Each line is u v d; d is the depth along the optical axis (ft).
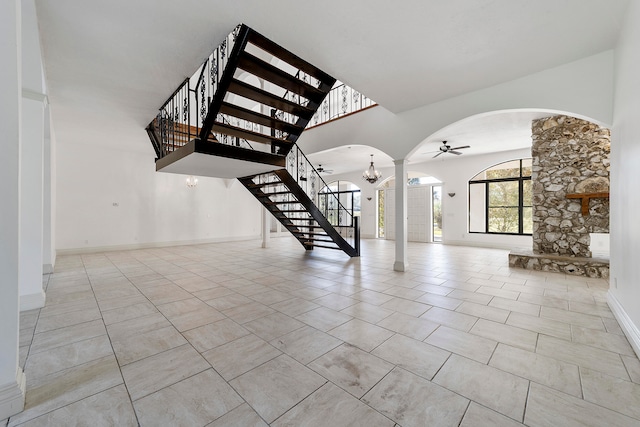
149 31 9.12
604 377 6.14
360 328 8.68
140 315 9.77
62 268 17.74
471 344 7.64
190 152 12.07
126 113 16.56
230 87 10.82
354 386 5.82
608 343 7.69
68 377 6.14
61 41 9.63
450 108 13.97
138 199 27.07
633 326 7.64
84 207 24.23
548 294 12.14
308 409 5.15
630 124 8.05
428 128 14.85
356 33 9.05
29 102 10.76
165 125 15.97
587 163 16.84
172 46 10.01
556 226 17.75
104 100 14.67
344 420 4.88
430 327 8.74
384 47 9.78
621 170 9.05
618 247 9.50
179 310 10.25
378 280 14.65
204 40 9.64
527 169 26.40
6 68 4.89
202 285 13.69
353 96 23.66
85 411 5.11
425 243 32.24
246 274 16.08
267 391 5.66
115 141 22.97
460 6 7.85
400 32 8.99
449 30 8.89
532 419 4.90
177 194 29.53
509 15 8.23
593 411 5.09
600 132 16.51
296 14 8.20
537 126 18.28
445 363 6.70
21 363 6.70
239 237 34.63
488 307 10.52
